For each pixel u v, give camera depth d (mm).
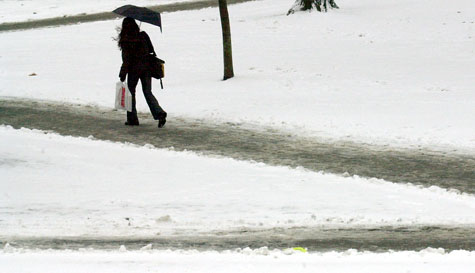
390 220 24516
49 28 92375
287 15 85625
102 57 70062
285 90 52594
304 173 31562
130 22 41688
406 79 55031
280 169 32344
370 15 84062
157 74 42375
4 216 25312
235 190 28625
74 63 67500
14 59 70812
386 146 37344
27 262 17516
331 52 66562
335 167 32844
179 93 52969
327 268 16891
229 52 57250
